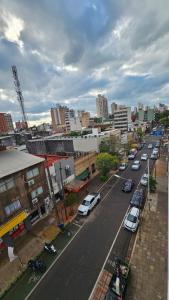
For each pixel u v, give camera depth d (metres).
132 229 21.64
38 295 15.38
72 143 45.81
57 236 22.59
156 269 16.44
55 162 30.08
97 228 23.42
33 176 25.22
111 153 48.06
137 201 27.41
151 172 41.81
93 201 28.48
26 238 22.56
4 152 26.53
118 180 39.09
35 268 17.64
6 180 21.28
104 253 19.14
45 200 27.31
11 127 144.50
